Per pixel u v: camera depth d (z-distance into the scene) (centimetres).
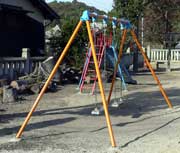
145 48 3841
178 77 2552
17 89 1575
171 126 1079
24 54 1922
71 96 1595
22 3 2530
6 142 889
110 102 1471
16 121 1109
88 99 1530
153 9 3556
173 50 3838
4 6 2319
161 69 3244
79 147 851
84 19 969
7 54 2411
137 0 2895
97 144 877
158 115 1242
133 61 2992
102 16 1220
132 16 2906
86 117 1194
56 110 1297
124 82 1891
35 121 1118
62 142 893
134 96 1644
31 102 1426
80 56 2292
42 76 1805
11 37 2442
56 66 953
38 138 928
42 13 2666
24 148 841
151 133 991
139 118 1194
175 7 3444
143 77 2508
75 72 2095
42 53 2584
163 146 862
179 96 1656
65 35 2469
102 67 2059
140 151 823
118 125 1091
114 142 856
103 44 1669
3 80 1606
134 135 967
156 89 1875
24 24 2548
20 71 1870
